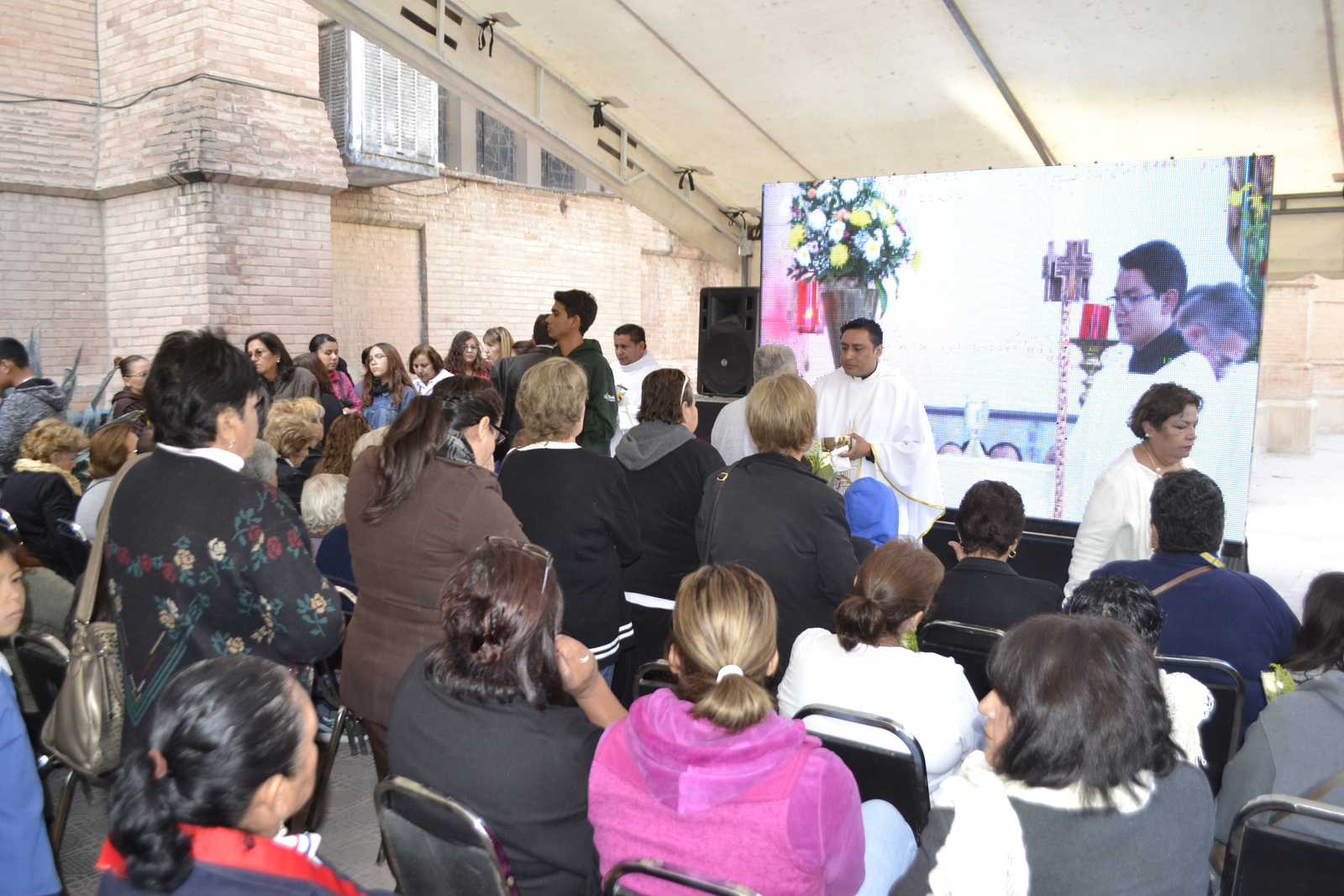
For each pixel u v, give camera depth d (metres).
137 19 6.94
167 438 1.69
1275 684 1.88
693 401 3.07
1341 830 1.39
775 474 2.37
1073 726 1.07
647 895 1.21
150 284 7.15
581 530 2.24
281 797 0.99
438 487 1.84
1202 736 1.96
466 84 4.91
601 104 5.52
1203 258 4.40
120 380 7.48
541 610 1.35
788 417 2.37
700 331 6.37
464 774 1.33
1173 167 4.43
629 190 6.07
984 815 1.09
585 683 1.57
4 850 1.52
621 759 1.27
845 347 4.10
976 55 4.36
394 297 9.15
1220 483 4.46
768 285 5.73
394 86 8.02
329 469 3.20
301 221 7.35
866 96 4.97
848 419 4.27
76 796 2.83
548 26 4.71
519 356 4.68
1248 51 4.07
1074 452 4.79
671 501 2.80
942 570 1.90
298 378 5.74
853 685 1.76
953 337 5.07
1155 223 4.49
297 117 7.20
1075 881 1.06
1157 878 1.06
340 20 4.40
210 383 1.67
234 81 6.81
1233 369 4.39
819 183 5.47
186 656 1.66
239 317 6.99
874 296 5.33
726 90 5.12
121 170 7.05
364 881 2.38
